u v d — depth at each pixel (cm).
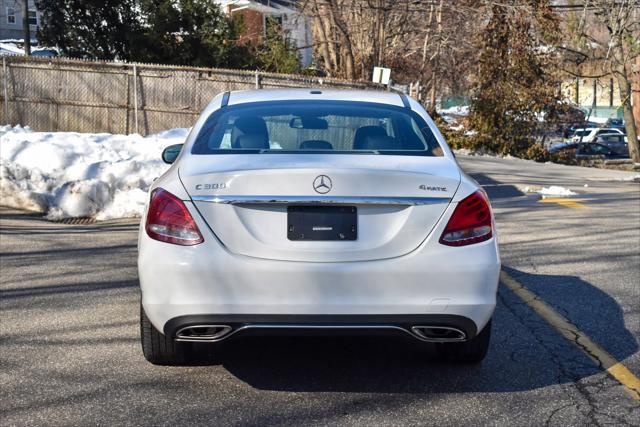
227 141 451
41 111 1803
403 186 396
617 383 453
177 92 1864
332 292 389
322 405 414
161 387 436
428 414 405
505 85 2864
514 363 486
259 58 2781
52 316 570
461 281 396
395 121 482
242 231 390
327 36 2978
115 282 672
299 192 389
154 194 407
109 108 1838
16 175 1052
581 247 859
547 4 2864
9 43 3881
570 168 2241
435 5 3197
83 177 1067
